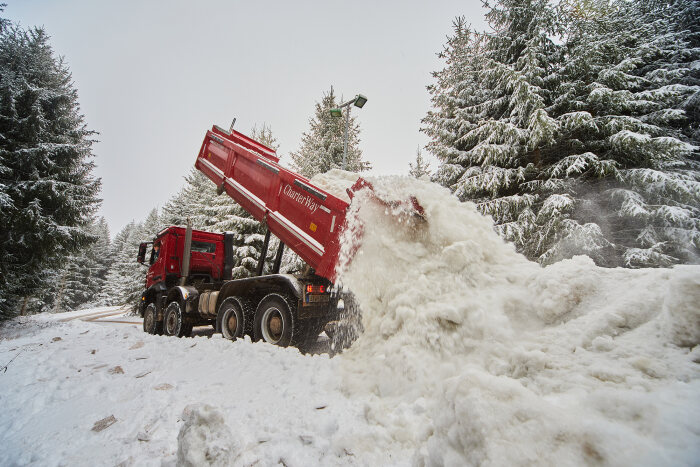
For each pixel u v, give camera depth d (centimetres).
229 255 816
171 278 744
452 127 1126
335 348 351
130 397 276
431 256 296
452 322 238
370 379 251
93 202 1299
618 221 826
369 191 351
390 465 151
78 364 390
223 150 647
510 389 122
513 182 927
